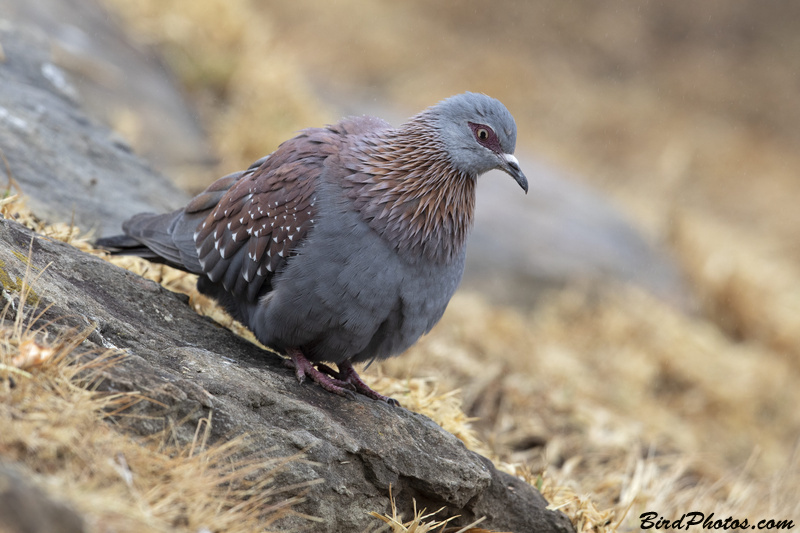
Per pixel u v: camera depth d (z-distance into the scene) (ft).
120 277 21.93
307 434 18.53
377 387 26.96
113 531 12.66
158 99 48.03
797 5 116.16
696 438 45.44
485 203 61.36
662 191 85.56
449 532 21.39
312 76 83.35
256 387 19.20
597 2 109.40
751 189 91.15
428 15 100.01
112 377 16.22
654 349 52.90
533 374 43.60
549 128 91.91
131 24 53.88
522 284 54.24
